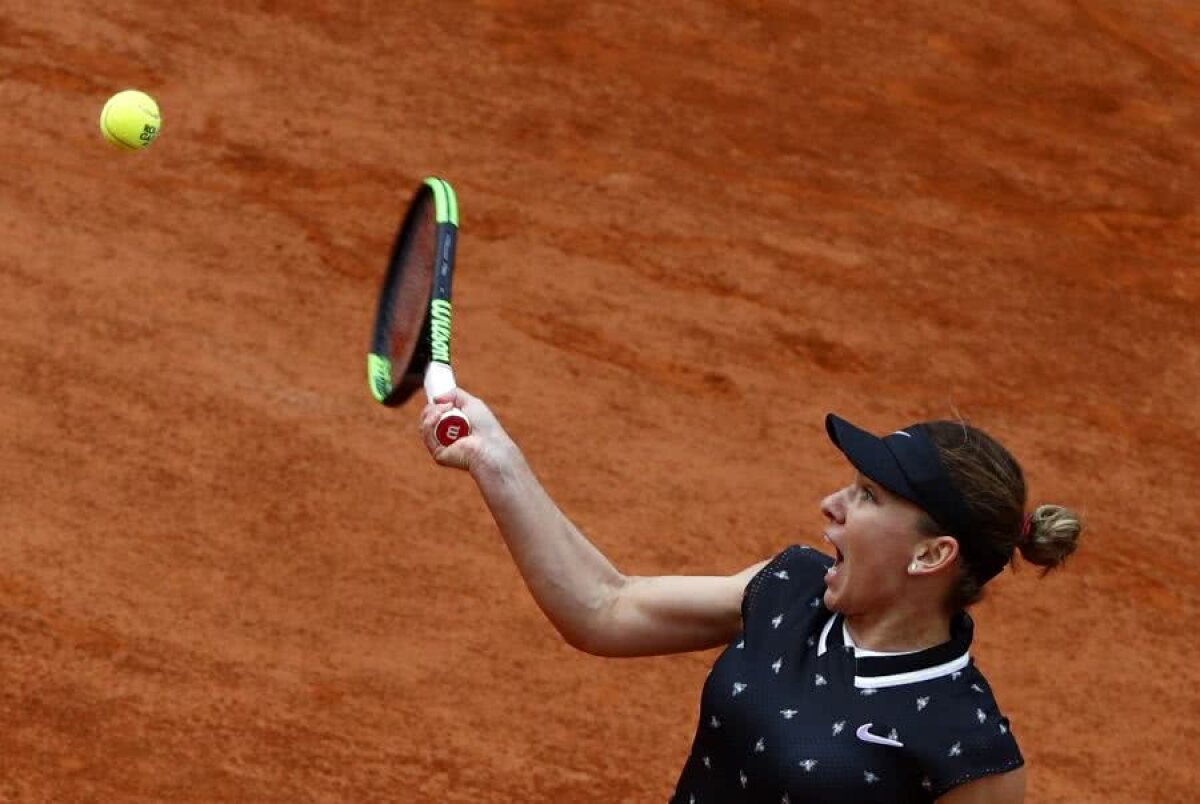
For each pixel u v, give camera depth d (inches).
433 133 1409.9
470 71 1487.5
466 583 1007.6
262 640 947.3
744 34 1592.0
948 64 1606.8
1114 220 1456.7
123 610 952.9
